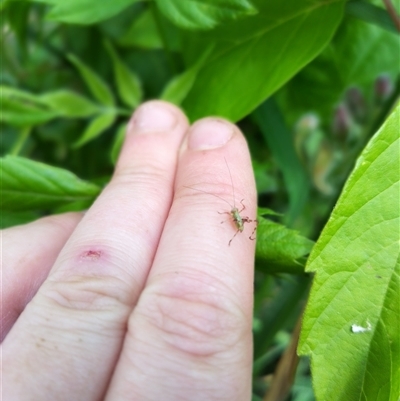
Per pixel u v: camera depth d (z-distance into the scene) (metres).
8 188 0.09
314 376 0.06
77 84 0.15
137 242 0.08
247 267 0.07
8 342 0.07
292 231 0.08
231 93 0.09
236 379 0.07
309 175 0.13
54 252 0.09
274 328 0.10
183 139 0.09
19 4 0.12
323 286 0.06
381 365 0.06
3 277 0.08
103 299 0.07
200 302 0.07
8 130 0.16
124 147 0.10
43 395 0.07
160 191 0.09
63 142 0.15
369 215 0.06
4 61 0.14
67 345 0.07
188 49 0.11
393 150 0.06
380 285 0.06
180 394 0.07
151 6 0.12
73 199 0.10
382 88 0.12
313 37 0.09
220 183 0.08
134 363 0.07
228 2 0.08
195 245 0.07
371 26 0.12
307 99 0.13
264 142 0.15
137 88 0.13
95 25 0.14
